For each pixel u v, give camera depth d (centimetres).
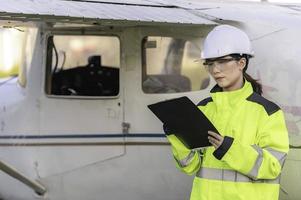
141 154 745
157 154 741
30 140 778
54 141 766
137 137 744
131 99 746
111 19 613
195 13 747
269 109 462
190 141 473
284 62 698
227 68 475
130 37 750
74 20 624
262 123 460
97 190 761
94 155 755
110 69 757
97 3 698
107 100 752
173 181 744
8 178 819
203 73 736
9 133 800
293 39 705
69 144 761
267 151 449
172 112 466
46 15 575
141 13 681
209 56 477
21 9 584
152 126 741
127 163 748
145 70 750
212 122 478
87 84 762
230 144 445
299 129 674
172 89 746
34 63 779
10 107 802
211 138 454
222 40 477
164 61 749
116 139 749
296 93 684
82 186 763
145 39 749
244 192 459
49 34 769
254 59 710
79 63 766
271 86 699
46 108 770
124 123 747
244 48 478
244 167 445
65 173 764
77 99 761
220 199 466
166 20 664
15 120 794
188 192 747
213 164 472
